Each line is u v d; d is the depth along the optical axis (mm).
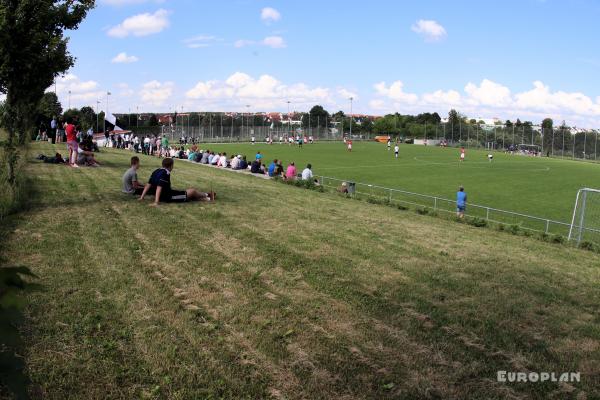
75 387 4922
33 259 8477
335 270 8953
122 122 104750
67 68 15117
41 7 14086
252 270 8648
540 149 97562
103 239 10023
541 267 10523
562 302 8094
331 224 13438
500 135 104000
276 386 5168
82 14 15164
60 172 19406
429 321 6945
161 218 12352
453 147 104500
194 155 39438
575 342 6539
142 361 5480
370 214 16656
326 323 6684
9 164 13578
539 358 6020
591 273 10547
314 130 114812
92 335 5973
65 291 7172
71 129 21672
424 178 42781
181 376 5215
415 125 124438
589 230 20031
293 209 15555
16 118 14281
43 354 5445
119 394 4871
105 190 15828
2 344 2043
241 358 5668
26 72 14156
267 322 6543
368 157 62188
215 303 7148
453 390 5246
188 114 109375
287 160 54125
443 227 16078
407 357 5883
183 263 8820
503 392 5242
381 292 7961
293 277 8445
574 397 5223
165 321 6461
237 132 102312
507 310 7512
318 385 5203
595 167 64250
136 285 7621
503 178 45188
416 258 10242
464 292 8219
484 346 6273
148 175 20953
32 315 6328
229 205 15141
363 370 5543
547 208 30344
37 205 12867
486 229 17891
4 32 13578
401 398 5062
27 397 2168
